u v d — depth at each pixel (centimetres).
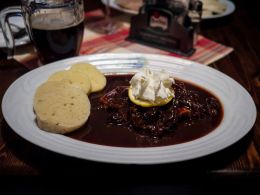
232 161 25
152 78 30
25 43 41
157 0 44
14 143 27
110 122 29
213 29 51
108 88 34
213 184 25
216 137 26
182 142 27
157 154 24
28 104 29
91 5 59
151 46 45
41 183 27
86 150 24
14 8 38
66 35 37
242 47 45
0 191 27
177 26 42
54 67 35
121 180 25
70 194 27
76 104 29
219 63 41
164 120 29
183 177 25
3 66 38
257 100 33
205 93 33
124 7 54
